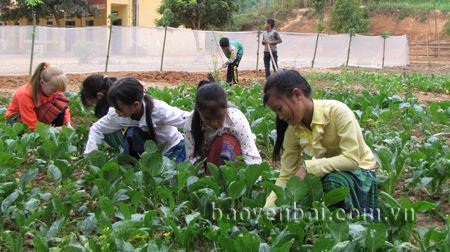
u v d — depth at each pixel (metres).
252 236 1.98
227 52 9.27
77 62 13.21
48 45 12.66
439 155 3.58
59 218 2.57
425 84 9.96
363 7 31.70
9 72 11.84
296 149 2.70
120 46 13.90
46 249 2.11
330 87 9.77
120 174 3.01
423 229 2.16
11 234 2.33
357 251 2.07
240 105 5.06
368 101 5.96
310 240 2.29
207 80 3.29
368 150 2.65
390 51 19.00
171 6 22.38
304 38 17.19
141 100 3.13
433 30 28.66
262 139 4.54
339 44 17.78
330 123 2.47
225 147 3.05
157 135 3.52
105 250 2.00
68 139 3.83
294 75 2.32
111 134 3.55
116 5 23.80
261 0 44.97
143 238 2.34
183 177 2.70
